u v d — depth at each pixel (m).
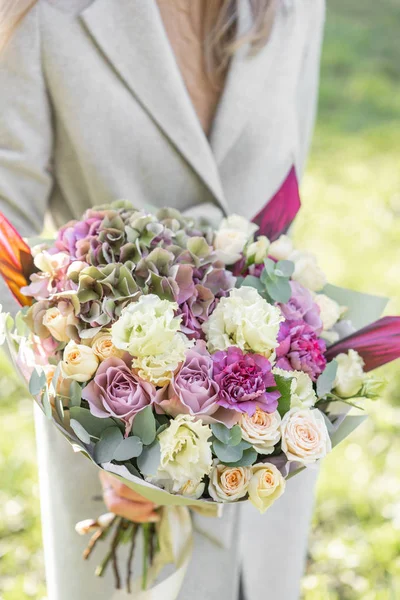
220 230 1.25
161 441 1.02
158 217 1.25
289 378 1.04
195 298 1.11
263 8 1.36
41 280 1.15
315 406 1.20
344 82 6.20
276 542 1.45
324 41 6.89
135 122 1.35
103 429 1.06
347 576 2.17
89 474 1.34
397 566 2.17
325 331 1.23
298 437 1.04
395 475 2.52
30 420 2.71
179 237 1.19
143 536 1.33
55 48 1.30
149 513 1.28
